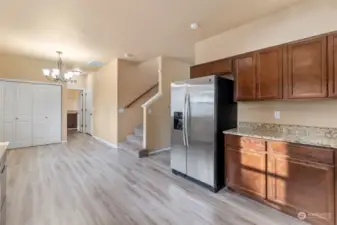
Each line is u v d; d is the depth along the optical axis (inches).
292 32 109.5
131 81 246.8
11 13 118.5
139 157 195.8
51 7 111.5
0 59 219.1
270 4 107.4
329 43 88.0
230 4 107.7
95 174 146.9
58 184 127.9
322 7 98.6
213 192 117.5
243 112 133.1
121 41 167.3
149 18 124.7
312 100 99.4
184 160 138.6
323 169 79.7
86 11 115.8
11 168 158.9
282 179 92.4
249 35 130.0
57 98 263.1
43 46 182.4
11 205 100.7
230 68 131.0
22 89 235.3
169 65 224.4
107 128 264.2
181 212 95.3
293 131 110.3
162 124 221.6
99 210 96.8
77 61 242.1
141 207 100.0
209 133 120.1
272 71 107.7
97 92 298.8
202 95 124.3
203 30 143.1
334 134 96.1
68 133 360.8
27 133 240.1
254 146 103.0
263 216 91.4
